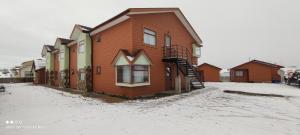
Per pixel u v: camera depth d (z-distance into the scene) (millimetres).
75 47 20094
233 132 5547
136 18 13414
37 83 33281
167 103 10430
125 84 12680
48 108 9203
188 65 17328
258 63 30453
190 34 21875
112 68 14367
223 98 12359
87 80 16516
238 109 8844
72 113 8055
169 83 16859
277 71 29500
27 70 44188
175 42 18281
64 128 5977
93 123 6527
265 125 6270
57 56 25812
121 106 9609
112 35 14719
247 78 31578
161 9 15359
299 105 9812
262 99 11938
